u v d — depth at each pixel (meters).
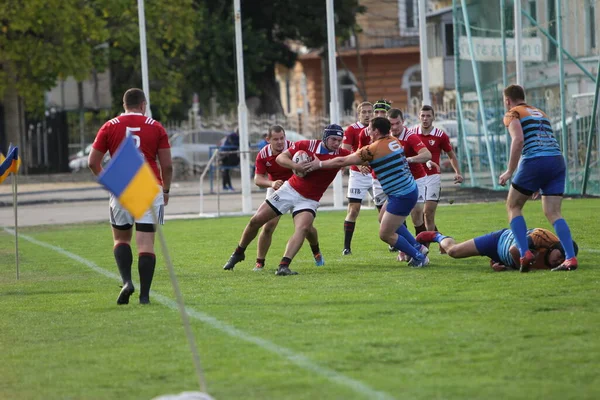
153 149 27.53
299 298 26.38
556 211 29.62
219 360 19.16
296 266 34.12
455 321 22.05
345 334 21.09
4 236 52.09
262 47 129.62
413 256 32.38
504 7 70.56
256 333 21.67
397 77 162.00
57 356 20.36
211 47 128.38
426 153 35.03
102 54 117.94
